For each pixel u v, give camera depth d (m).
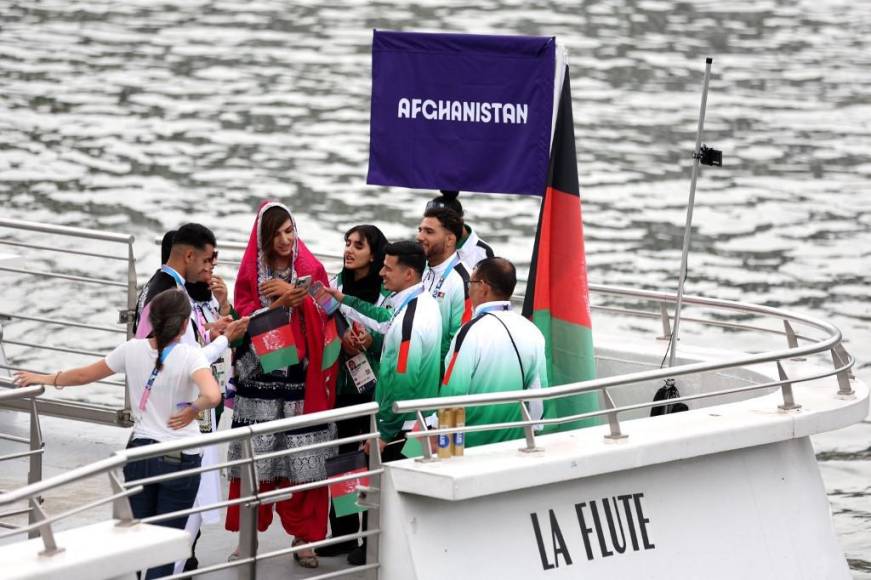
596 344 28.55
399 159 24.14
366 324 22.77
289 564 22.77
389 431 21.52
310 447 18.25
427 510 18.59
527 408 19.50
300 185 69.31
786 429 21.69
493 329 20.11
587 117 81.44
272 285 21.61
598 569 19.89
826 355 48.69
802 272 58.75
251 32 99.44
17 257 33.25
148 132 77.56
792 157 75.75
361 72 91.12
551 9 106.25
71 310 48.38
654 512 20.64
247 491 17.95
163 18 102.06
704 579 21.02
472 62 23.42
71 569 15.82
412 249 21.55
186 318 19.53
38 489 15.70
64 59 91.62
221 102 83.81
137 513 19.67
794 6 110.31
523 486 18.55
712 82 90.19
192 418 19.36
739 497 21.72
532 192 23.22
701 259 60.03
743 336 50.34
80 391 40.22
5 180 68.81
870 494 36.38
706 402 27.27
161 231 62.81
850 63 96.06
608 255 59.97
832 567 22.66
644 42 98.44
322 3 107.12
